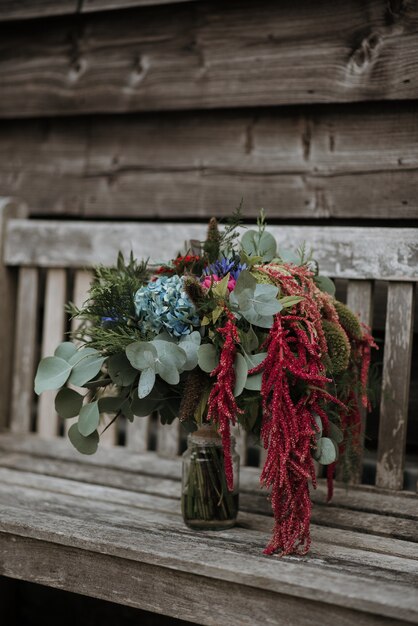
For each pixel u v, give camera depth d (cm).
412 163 182
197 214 210
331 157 192
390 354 168
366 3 184
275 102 196
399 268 167
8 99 234
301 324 142
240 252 148
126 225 198
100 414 158
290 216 197
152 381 138
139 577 139
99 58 220
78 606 205
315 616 124
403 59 180
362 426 168
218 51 203
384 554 145
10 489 180
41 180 232
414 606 116
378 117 186
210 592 133
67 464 198
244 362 136
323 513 163
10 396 220
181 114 212
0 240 214
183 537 147
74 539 144
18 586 213
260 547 143
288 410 135
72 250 205
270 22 196
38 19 228
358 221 192
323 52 190
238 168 204
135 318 147
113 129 221
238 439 186
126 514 163
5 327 217
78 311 153
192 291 136
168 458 193
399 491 166
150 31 212
